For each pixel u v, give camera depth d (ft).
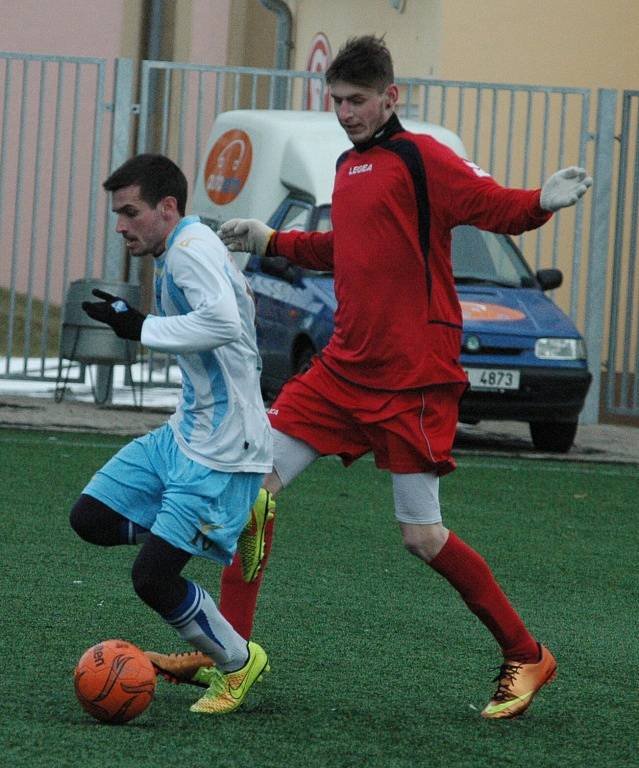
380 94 65.98
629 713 66.90
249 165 171.01
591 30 227.61
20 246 288.71
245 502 62.18
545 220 63.16
